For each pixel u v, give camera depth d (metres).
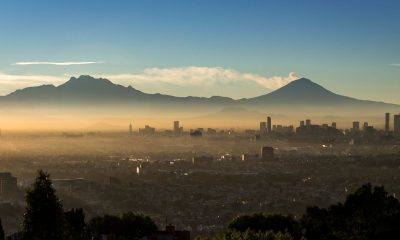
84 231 53.59
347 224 51.91
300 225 53.59
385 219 49.50
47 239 42.25
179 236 58.75
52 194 42.91
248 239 45.69
